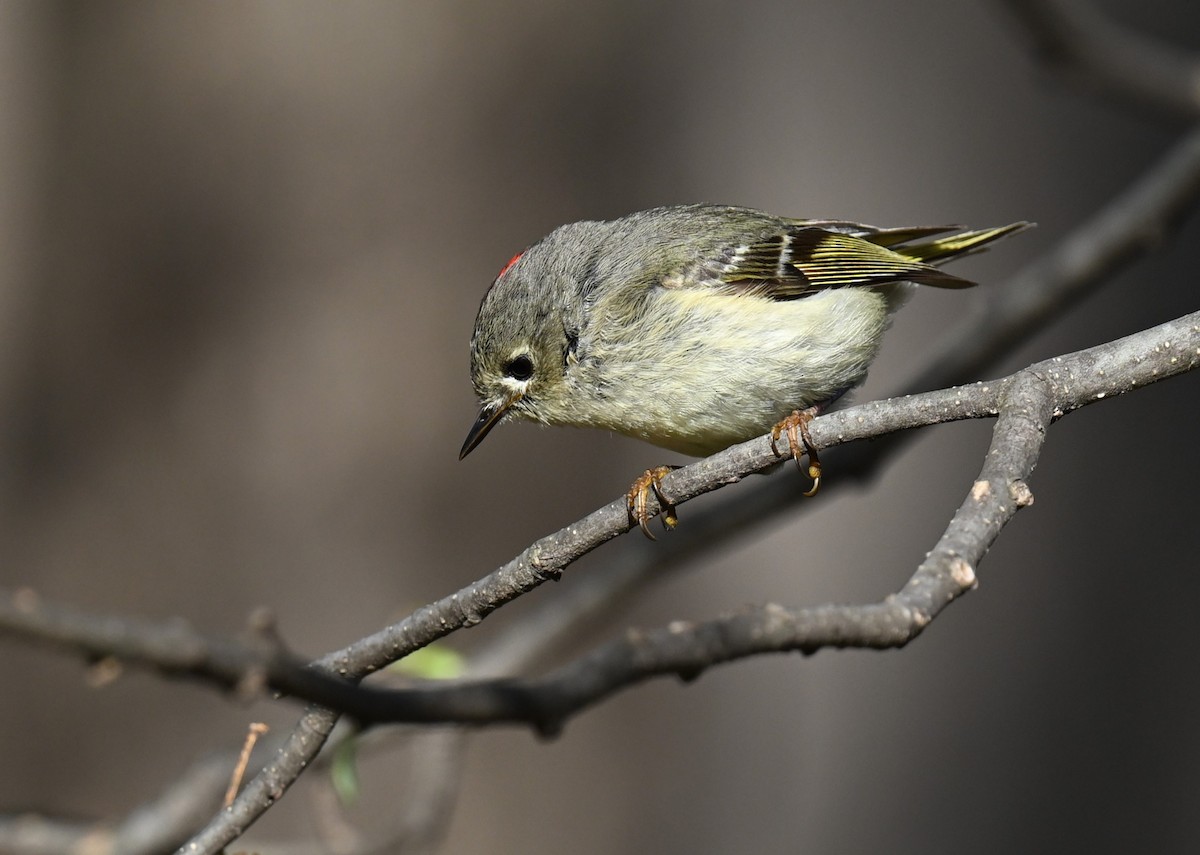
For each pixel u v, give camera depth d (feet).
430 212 38.58
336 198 38.47
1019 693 42.47
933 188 44.04
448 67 38.96
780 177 41.96
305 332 38.09
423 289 38.32
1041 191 45.01
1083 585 43.06
